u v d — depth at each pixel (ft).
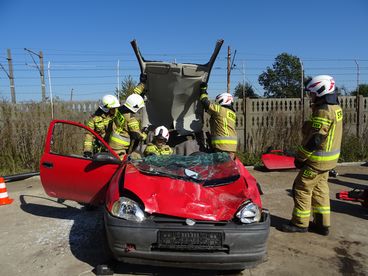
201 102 18.58
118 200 11.17
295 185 16.01
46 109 29.99
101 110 20.16
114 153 14.76
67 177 15.15
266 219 11.15
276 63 123.03
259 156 31.35
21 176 25.67
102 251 13.66
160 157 14.26
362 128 33.94
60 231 15.72
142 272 11.98
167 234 10.48
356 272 12.34
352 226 16.78
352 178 26.12
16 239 14.88
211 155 14.43
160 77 17.93
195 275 11.89
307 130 15.25
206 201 11.32
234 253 10.50
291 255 13.60
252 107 32.32
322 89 14.90
